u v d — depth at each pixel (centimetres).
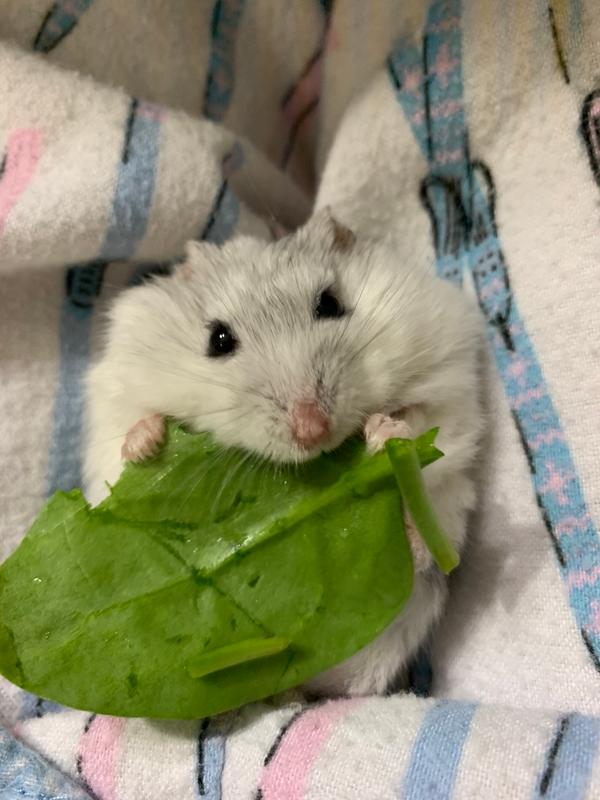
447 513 9
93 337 11
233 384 8
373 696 8
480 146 9
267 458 8
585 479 8
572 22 8
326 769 7
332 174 11
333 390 8
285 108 12
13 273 10
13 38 10
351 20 10
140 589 7
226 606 7
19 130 9
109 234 10
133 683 7
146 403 8
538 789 6
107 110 10
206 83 11
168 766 7
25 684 7
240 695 7
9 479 10
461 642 9
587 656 8
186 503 8
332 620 7
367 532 7
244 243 10
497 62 9
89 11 10
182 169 10
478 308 10
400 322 9
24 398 10
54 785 7
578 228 8
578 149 8
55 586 7
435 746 7
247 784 7
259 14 11
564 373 8
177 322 9
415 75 10
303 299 9
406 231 11
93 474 10
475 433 9
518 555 9
